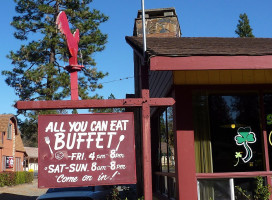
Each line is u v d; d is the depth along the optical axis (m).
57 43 33.78
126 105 6.01
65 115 5.90
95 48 34.03
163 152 9.55
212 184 7.34
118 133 5.92
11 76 33.69
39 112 31.08
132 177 5.82
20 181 30.92
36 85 33.25
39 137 5.80
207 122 7.54
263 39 10.34
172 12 14.24
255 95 7.69
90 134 5.88
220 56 6.09
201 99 7.59
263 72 7.67
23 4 34.47
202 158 7.41
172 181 8.46
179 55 6.00
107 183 5.78
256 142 7.55
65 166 5.77
